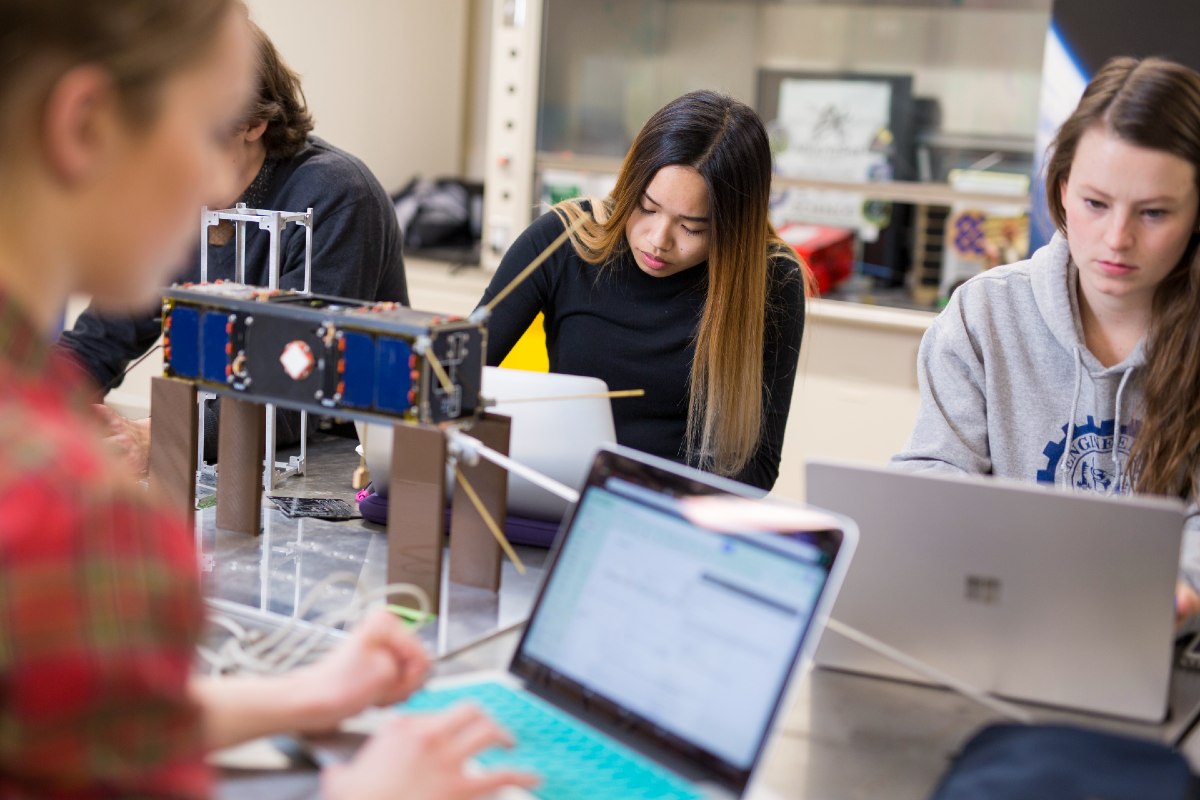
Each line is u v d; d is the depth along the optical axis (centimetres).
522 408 159
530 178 401
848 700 128
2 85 64
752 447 201
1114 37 335
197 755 67
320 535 165
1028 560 122
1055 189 164
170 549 64
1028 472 174
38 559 58
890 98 380
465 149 482
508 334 210
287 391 144
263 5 388
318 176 231
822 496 128
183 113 70
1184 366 157
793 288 206
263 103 220
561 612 117
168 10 67
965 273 373
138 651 61
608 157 404
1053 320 170
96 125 66
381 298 252
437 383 136
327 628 132
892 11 376
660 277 205
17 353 65
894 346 365
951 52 371
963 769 102
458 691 117
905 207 378
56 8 63
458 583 151
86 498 60
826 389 375
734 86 398
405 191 434
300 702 104
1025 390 175
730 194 187
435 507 137
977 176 371
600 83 401
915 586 127
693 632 107
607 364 207
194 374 150
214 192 76
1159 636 120
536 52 390
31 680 59
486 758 104
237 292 151
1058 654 124
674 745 104
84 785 62
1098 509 117
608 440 157
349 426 226
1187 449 157
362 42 425
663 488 114
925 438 177
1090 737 102
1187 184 147
